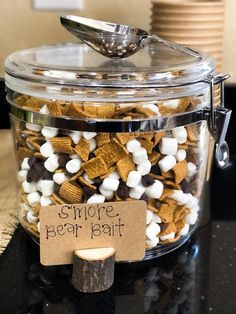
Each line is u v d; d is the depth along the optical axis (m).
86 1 0.50
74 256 0.31
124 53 0.34
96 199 0.31
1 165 0.48
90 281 0.30
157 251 0.34
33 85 0.31
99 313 0.29
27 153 0.33
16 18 0.50
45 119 0.31
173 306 0.30
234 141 0.52
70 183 0.31
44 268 0.33
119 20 0.50
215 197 0.45
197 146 0.34
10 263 0.33
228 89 0.51
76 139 0.30
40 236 0.31
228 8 0.51
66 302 0.30
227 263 0.34
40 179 0.32
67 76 0.30
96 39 0.34
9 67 0.33
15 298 0.30
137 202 0.31
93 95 0.30
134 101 0.30
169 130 0.31
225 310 0.29
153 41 0.38
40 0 0.50
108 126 0.30
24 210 0.34
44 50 0.37
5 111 0.47
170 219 0.33
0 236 0.37
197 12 0.44
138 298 0.30
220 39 0.46
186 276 0.33
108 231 0.31
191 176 0.34
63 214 0.31
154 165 0.31
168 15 0.44
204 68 0.33
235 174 0.50
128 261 0.33
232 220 0.41
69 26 0.35
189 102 0.32
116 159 0.30
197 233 0.38
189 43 0.44
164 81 0.30
